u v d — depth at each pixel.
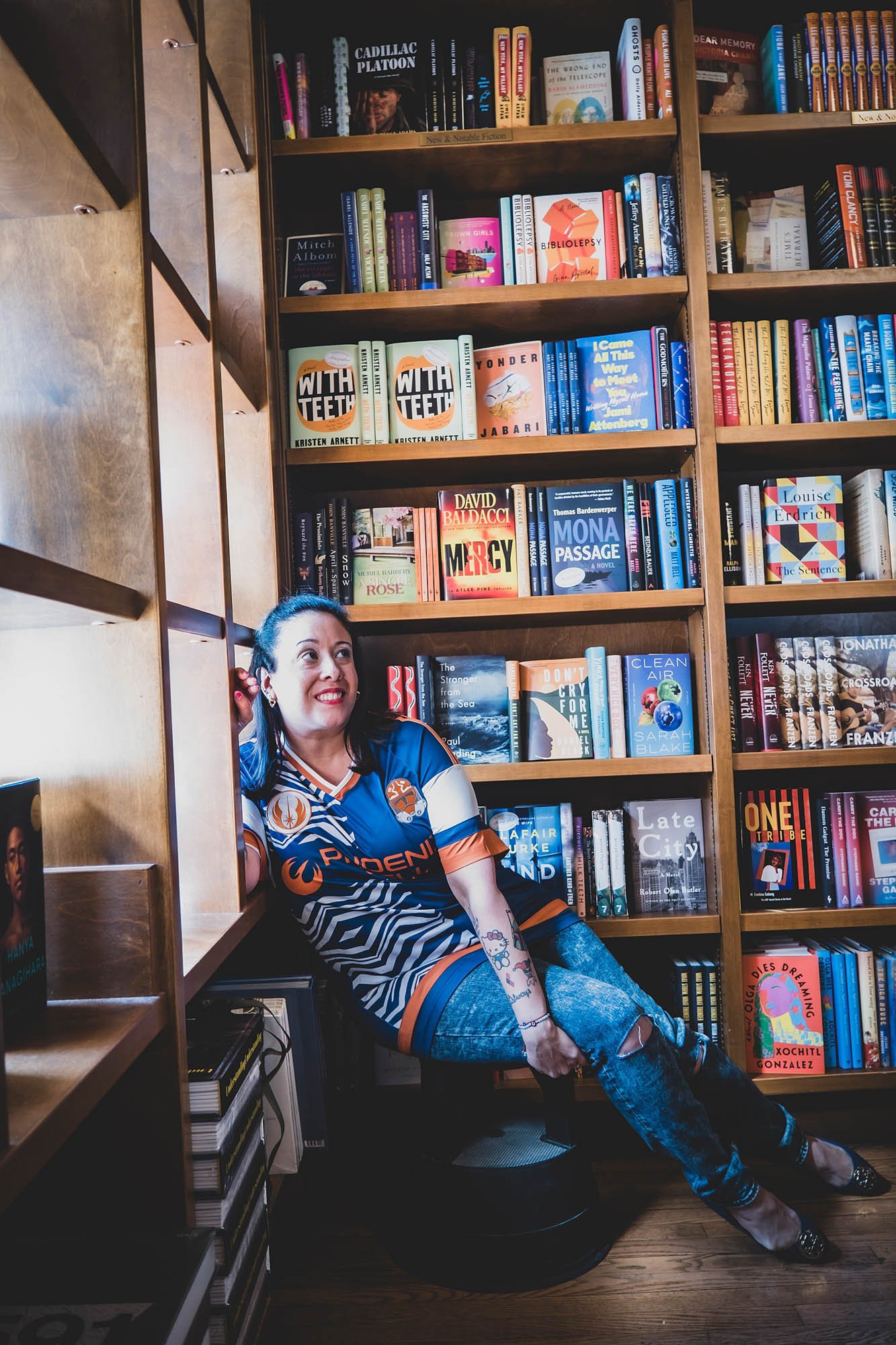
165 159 1.43
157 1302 0.85
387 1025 1.62
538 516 2.14
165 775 1.07
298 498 2.38
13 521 1.09
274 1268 1.57
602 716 2.13
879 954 2.10
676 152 2.12
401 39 2.26
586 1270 1.53
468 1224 1.51
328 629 1.58
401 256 2.15
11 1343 0.80
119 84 1.08
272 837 1.63
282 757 1.65
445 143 2.06
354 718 1.66
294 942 2.04
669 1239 1.63
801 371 2.15
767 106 2.19
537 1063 1.49
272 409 1.96
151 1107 1.05
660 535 2.15
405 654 2.40
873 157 2.24
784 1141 1.69
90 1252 0.94
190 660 1.46
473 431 2.13
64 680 1.08
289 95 2.09
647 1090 1.45
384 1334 1.39
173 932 1.06
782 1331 1.37
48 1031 0.94
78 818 1.08
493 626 2.33
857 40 2.12
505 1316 1.42
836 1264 1.53
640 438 2.08
